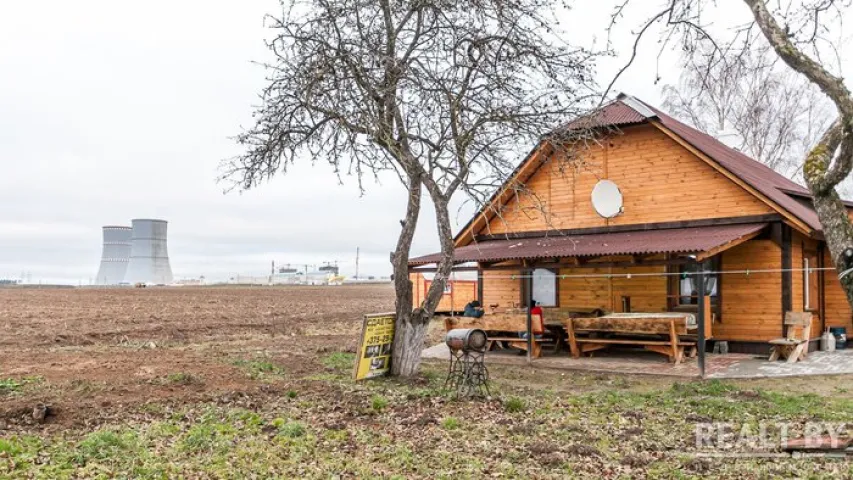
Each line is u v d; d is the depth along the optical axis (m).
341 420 10.61
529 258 17.72
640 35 10.34
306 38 14.19
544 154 21.14
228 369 15.60
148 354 18.62
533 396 12.96
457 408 11.49
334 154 15.23
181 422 10.46
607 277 20.36
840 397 12.76
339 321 32.41
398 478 7.55
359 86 14.16
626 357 18.31
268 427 10.08
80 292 57.25
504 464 8.23
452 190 14.88
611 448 9.00
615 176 20.38
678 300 19.55
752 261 18.19
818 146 8.25
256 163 15.66
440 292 15.15
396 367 14.95
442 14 14.76
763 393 12.90
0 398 11.73
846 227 7.91
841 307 20.48
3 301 41.28
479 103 14.56
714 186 18.66
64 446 8.90
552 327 19.42
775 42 8.27
